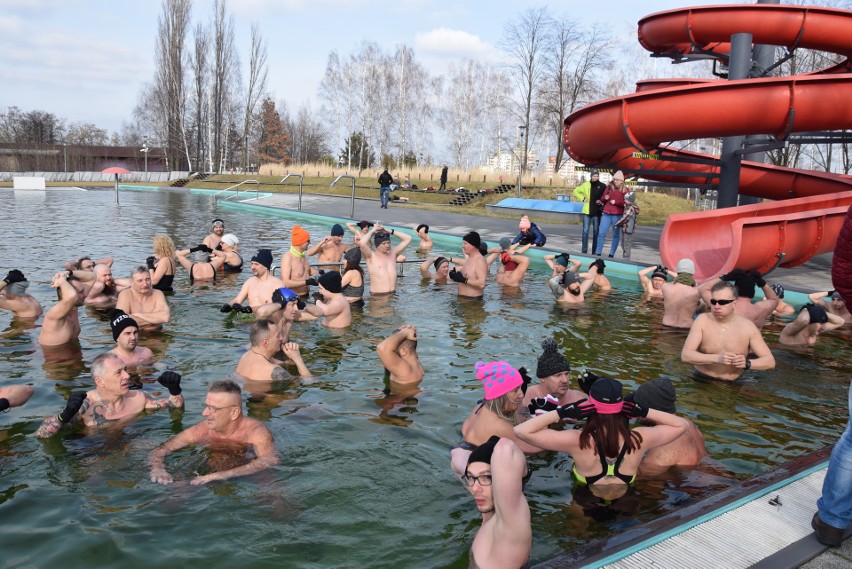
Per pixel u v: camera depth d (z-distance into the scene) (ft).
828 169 118.62
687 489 13.02
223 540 10.73
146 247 49.93
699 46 56.85
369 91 232.73
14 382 18.47
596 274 36.96
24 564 9.92
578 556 9.09
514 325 27.58
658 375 20.98
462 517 11.68
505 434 14.21
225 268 39.45
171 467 13.42
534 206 90.43
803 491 11.35
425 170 150.20
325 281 26.09
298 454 14.23
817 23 50.49
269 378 19.22
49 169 220.43
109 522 11.21
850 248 10.64
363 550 10.52
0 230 59.11
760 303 26.43
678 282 27.81
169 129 224.12
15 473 13.01
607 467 12.69
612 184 47.57
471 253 34.14
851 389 9.57
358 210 92.53
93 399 15.83
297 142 343.05
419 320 28.14
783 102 41.16
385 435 15.42
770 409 18.01
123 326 20.15
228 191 143.23
